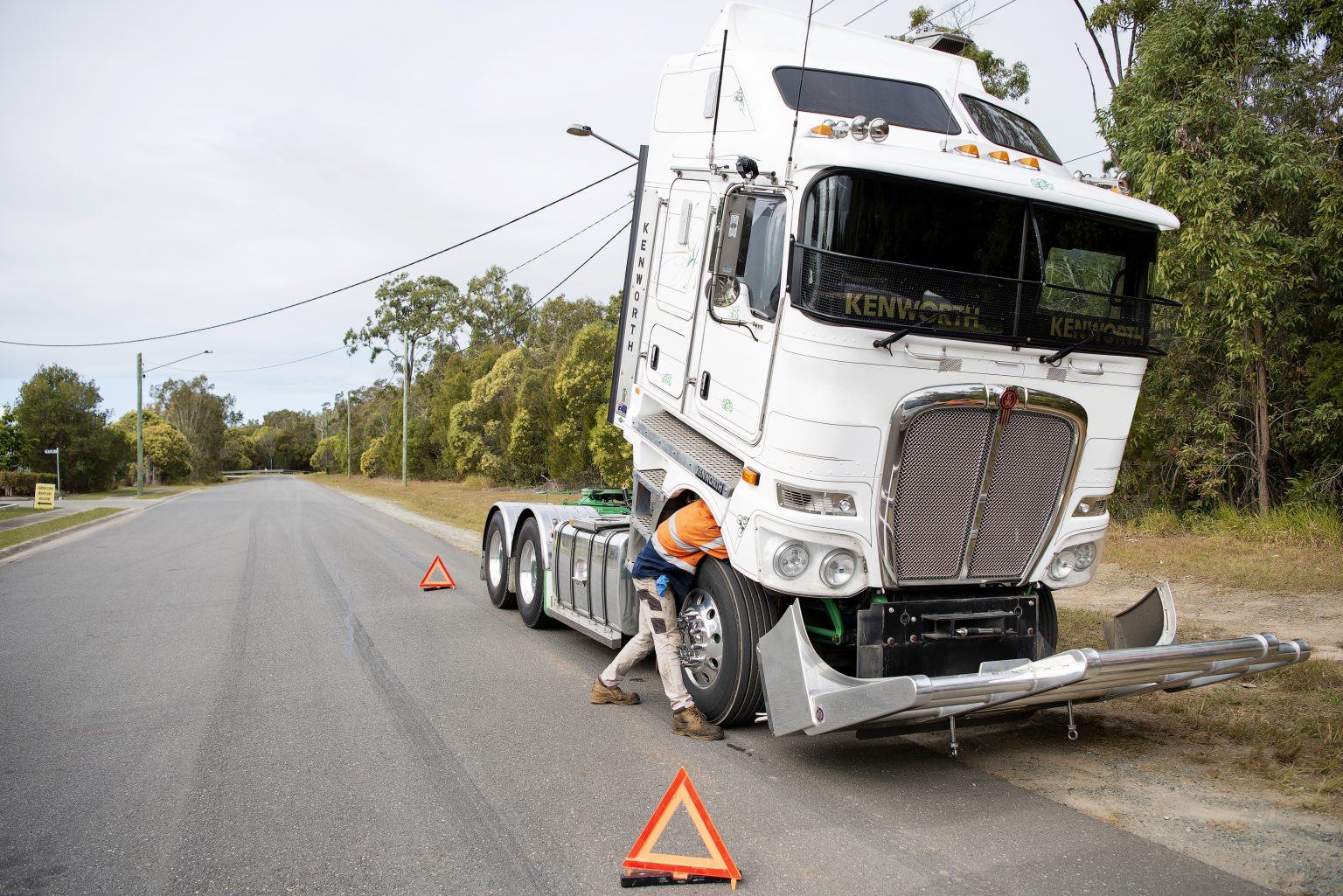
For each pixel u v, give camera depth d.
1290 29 13.13
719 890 3.63
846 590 4.98
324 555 15.99
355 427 102.50
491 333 74.81
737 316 5.30
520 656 7.96
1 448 56.31
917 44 7.29
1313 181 12.02
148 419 86.19
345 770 5.07
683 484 6.03
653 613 5.81
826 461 4.77
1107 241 5.30
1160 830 4.16
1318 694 5.95
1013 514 5.27
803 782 4.89
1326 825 4.16
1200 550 11.97
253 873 3.82
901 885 3.64
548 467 37.25
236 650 8.12
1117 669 4.61
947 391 4.87
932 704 4.21
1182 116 12.51
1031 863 3.83
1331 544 11.30
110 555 16.94
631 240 7.27
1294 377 12.77
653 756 5.31
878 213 4.76
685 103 6.60
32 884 3.74
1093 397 5.32
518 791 4.74
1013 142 6.20
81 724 5.98
